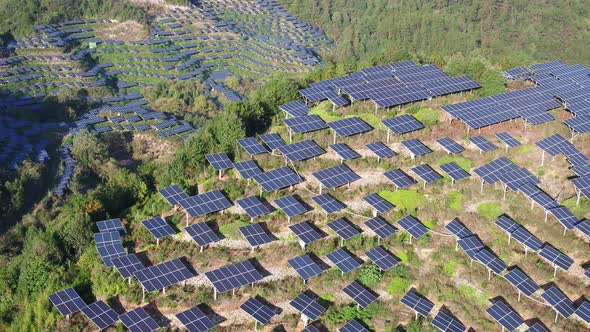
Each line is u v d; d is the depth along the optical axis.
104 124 195.12
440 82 120.56
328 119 110.69
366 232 91.56
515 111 111.12
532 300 81.44
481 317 80.44
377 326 79.88
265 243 88.06
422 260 87.81
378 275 85.00
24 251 100.38
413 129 106.06
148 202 101.06
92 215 98.81
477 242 88.06
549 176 100.00
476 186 97.19
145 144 184.00
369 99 114.81
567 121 108.00
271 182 95.62
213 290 83.94
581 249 87.19
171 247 89.44
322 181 95.25
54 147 178.88
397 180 97.00
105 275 85.94
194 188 100.69
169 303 82.31
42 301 83.56
